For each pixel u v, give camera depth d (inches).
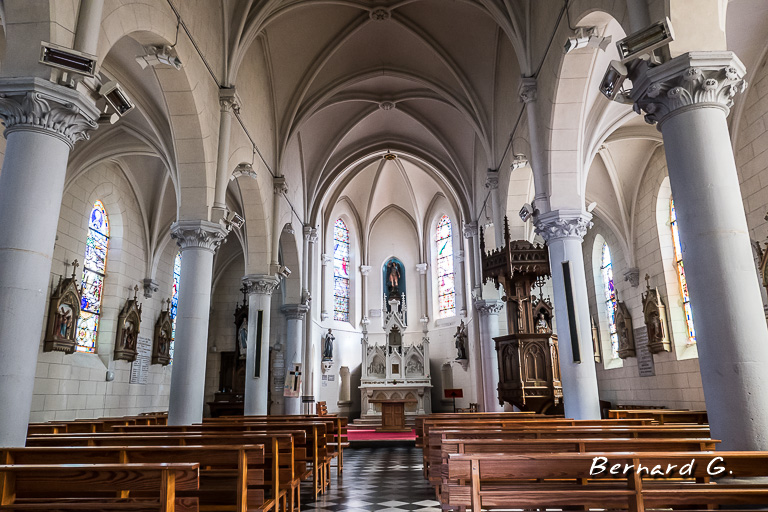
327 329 1085.8
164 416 600.1
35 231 247.6
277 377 964.0
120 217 730.8
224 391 964.0
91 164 616.7
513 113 594.6
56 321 574.9
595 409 414.6
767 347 225.8
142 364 781.3
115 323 708.7
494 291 792.9
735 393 221.1
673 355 620.4
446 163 951.6
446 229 1192.8
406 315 1218.0
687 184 248.1
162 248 828.0
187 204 467.2
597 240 835.4
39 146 255.4
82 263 646.5
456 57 701.9
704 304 234.5
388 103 846.5
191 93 434.0
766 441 214.7
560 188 459.5
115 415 702.5
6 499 147.9
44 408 562.9
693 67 251.1
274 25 634.2
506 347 591.5
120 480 148.1
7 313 235.9
